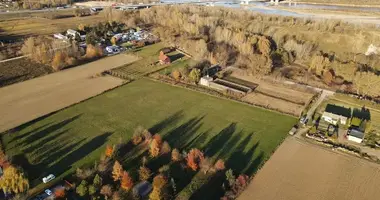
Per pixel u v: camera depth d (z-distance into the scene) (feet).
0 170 274.57
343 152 311.68
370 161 299.17
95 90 443.73
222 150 313.94
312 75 483.92
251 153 309.42
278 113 382.63
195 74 462.60
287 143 324.60
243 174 273.54
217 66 513.45
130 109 391.04
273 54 549.13
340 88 444.96
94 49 569.23
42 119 367.04
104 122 361.10
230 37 607.78
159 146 305.94
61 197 251.80
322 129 346.54
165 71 507.30
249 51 552.00
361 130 339.98
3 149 310.04
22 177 250.78
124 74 496.64
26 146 316.60
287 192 262.67
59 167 286.87
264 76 481.87
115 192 249.75
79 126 352.90
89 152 307.78
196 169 283.18
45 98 419.33
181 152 307.78
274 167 290.76
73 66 531.09
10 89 443.73
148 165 289.33
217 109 392.68
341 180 277.03
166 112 384.47
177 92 437.58
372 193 262.88
